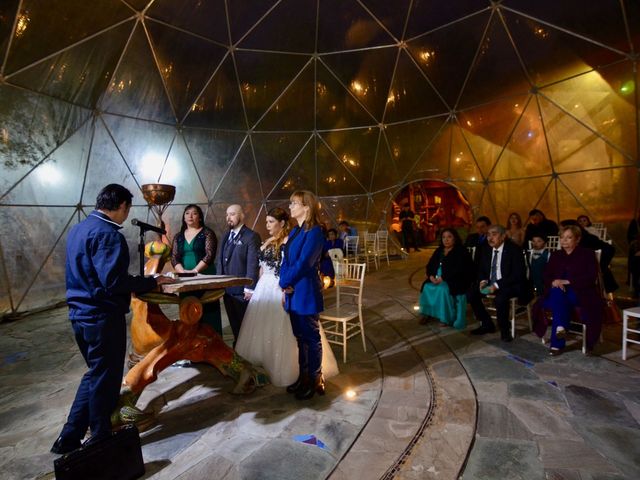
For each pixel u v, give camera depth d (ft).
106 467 7.28
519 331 17.02
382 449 8.53
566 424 9.39
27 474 7.97
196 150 36.17
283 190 43.47
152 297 9.93
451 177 41.78
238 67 33.42
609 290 16.58
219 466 8.05
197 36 28.84
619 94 29.76
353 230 41.16
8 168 22.75
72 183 26.81
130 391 9.59
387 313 20.68
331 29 32.78
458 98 36.99
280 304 11.91
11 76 21.34
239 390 11.37
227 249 14.51
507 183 38.73
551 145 34.86
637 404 10.28
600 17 26.76
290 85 36.96
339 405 10.64
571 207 35.47
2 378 13.38
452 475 7.61
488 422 9.58
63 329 20.17
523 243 24.08
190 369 13.50
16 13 19.11
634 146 30.63
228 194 40.27
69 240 8.11
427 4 30.12
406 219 50.78
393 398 10.98
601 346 14.75
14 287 23.62
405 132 41.01
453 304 17.74
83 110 26.35
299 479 7.59
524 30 29.68
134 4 23.72
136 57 26.68
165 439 9.14
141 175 32.27
